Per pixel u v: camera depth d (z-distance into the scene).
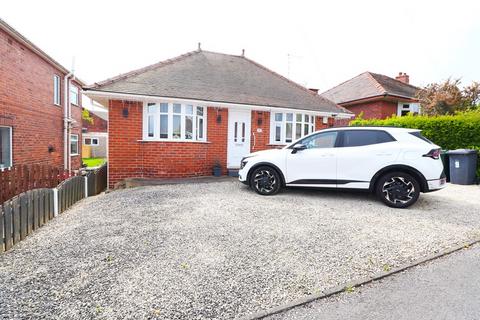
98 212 5.54
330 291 2.75
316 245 3.83
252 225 4.61
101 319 2.29
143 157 9.66
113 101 9.37
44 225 4.89
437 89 15.33
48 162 13.59
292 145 6.80
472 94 14.70
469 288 2.83
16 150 10.70
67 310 2.41
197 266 3.21
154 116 9.74
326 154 6.33
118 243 3.87
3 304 2.50
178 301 2.55
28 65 11.54
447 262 3.42
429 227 4.59
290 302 2.57
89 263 3.29
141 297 2.61
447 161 9.71
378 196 6.02
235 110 11.02
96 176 9.51
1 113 9.68
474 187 8.41
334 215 5.21
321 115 12.52
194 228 4.45
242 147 11.18
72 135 17.19
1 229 3.68
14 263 3.33
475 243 4.00
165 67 11.55
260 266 3.23
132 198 6.61
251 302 2.56
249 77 13.16
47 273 3.06
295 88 13.95
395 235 4.22
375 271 3.15
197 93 10.25
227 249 3.68
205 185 8.31
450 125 9.88
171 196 6.75
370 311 2.47
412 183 5.70
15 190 7.07
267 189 6.85
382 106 17.89
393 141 6.00
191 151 10.18
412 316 2.40
